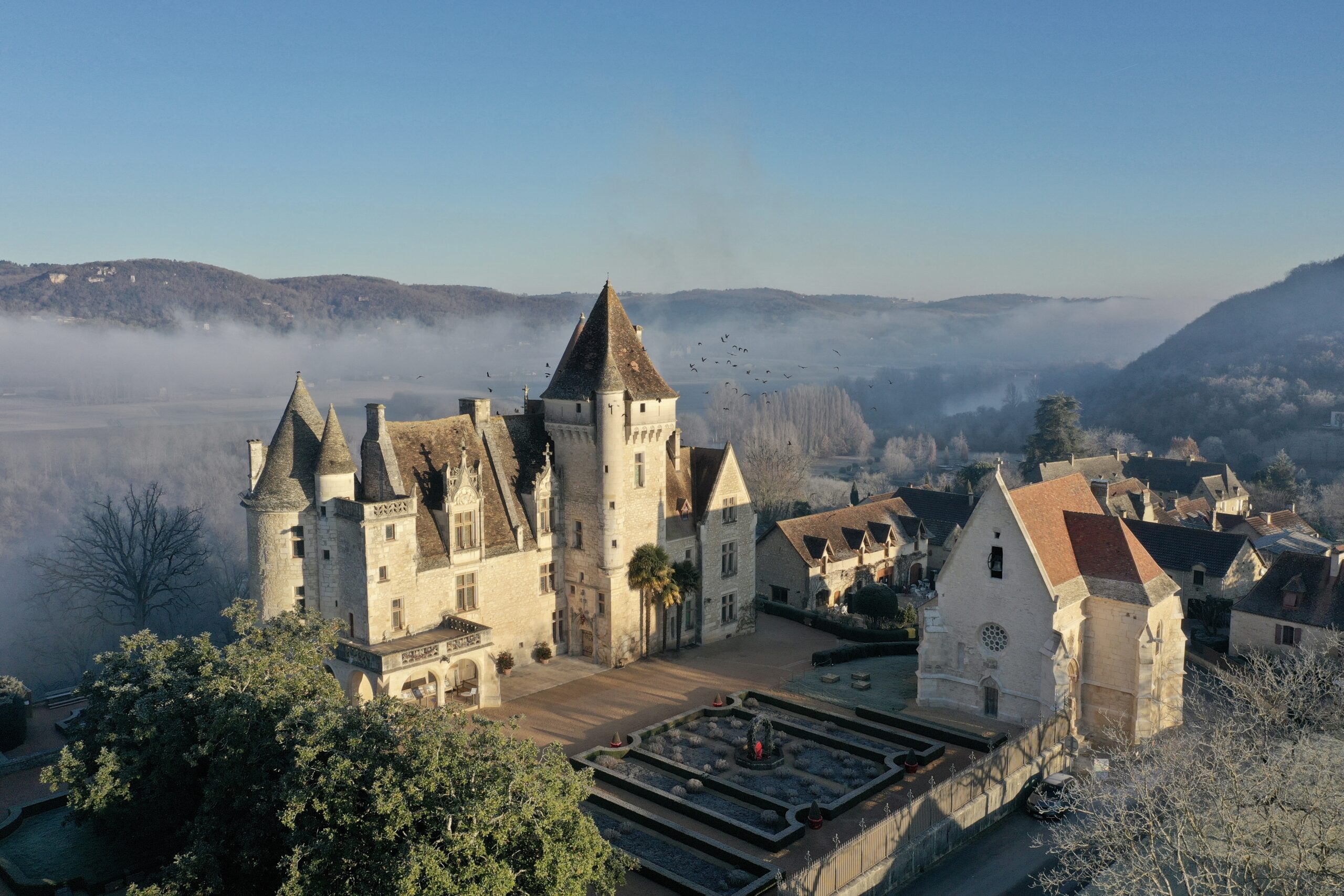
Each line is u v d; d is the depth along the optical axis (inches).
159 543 4382.4
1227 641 3095.5
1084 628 2422.5
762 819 1907.0
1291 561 2938.0
